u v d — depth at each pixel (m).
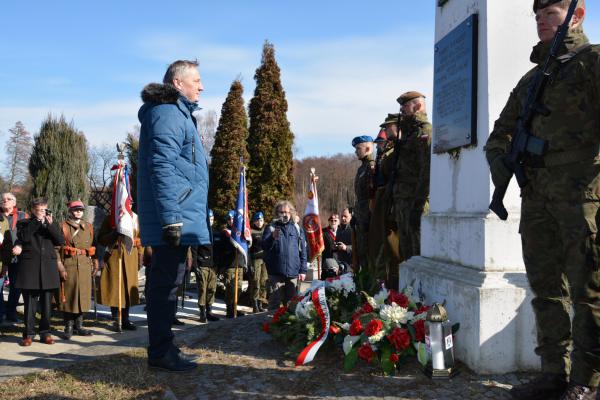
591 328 2.16
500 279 2.97
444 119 3.86
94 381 2.96
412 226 4.36
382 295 3.47
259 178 16.36
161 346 3.13
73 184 12.55
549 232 2.42
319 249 9.02
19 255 6.66
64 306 7.04
